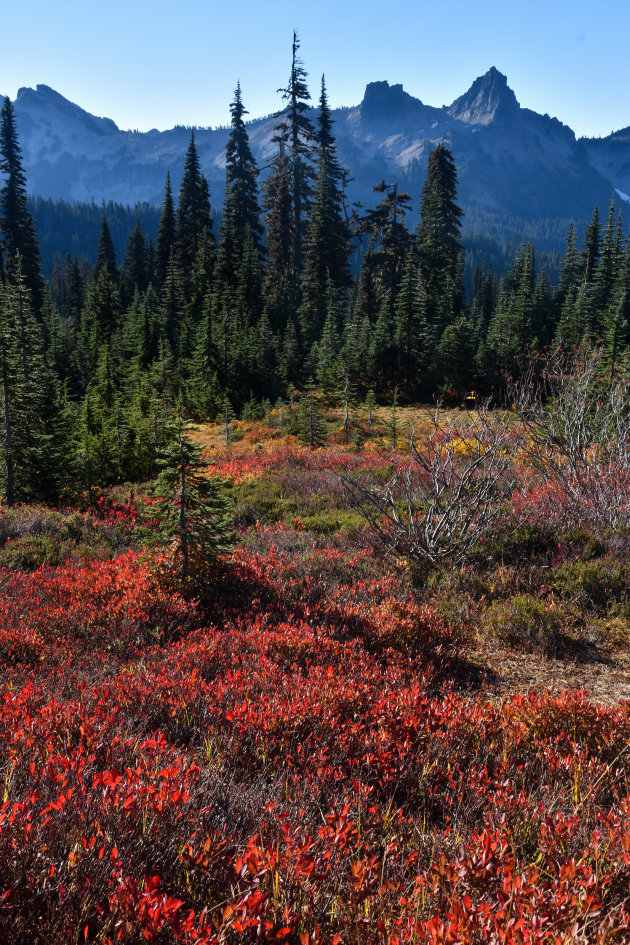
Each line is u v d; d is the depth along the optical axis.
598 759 4.00
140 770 3.05
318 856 2.63
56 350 58.59
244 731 4.05
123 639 6.53
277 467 22.77
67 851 2.46
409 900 2.34
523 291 53.47
